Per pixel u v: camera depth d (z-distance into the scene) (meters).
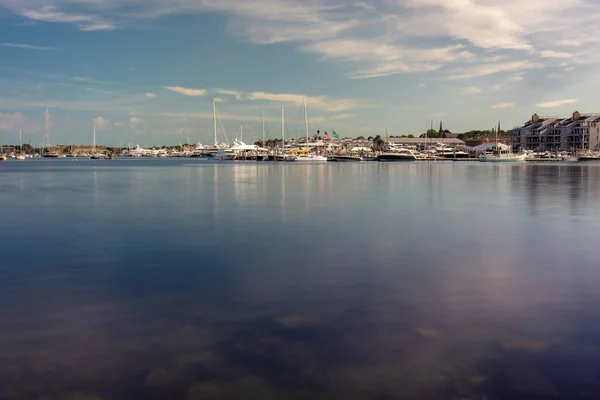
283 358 8.57
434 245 18.56
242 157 199.38
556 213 28.22
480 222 24.67
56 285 13.12
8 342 9.29
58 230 22.41
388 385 7.66
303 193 43.56
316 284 13.13
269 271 14.54
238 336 9.52
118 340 9.37
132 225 23.89
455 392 7.45
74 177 76.50
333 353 8.74
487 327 9.91
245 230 22.28
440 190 46.59
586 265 15.22
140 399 7.34
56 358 8.61
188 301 11.70
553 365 8.26
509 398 7.30
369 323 10.16
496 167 123.12
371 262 15.71
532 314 10.66
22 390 7.57
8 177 76.56
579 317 10.46
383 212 29.00
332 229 22.53
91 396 7.40
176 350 8.91
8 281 13.52
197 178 72.56
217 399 7.33
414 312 10.84
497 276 13.91
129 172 97.56
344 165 145.50
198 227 23.23
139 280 13.59
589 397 7.30
